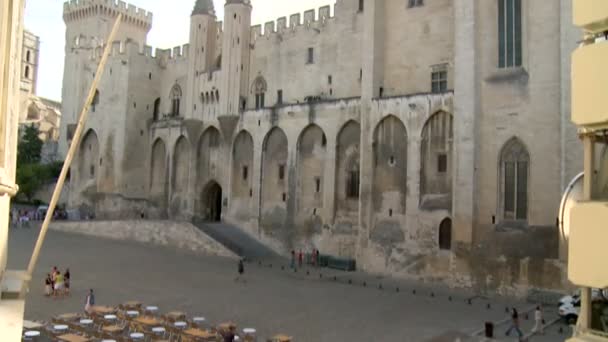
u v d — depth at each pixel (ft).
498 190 103.19
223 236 149.69
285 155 154.51
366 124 128.98
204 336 58.08
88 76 214.28
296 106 150.82
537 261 96.37
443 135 115.96
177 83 199.72
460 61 109.09
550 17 99.71
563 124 94.63
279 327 71.31
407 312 83.25
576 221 22.56
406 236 118.73
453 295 99.71
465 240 105.19
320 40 159.12
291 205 149.79
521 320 79.87
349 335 68.23
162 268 116.37
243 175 166.61
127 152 194.18
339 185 139.74
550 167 97.14
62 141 230.48
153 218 193.57
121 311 68.28
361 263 125.70
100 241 155.43
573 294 84.84
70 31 233.14
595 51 22.45
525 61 102.17
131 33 236.02
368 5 134.10
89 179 206.59
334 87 153.89
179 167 187.93
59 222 180.55
